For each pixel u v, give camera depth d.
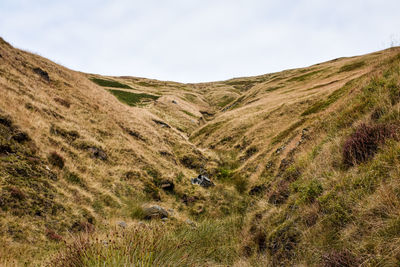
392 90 7.20
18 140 10.66
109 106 25.30
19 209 7.59
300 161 10.21
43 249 6.77
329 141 9.09
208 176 23.83
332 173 6.38
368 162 5.16
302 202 6.35
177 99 68.94
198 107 81.62
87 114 19.77
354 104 9.95
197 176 22.69
